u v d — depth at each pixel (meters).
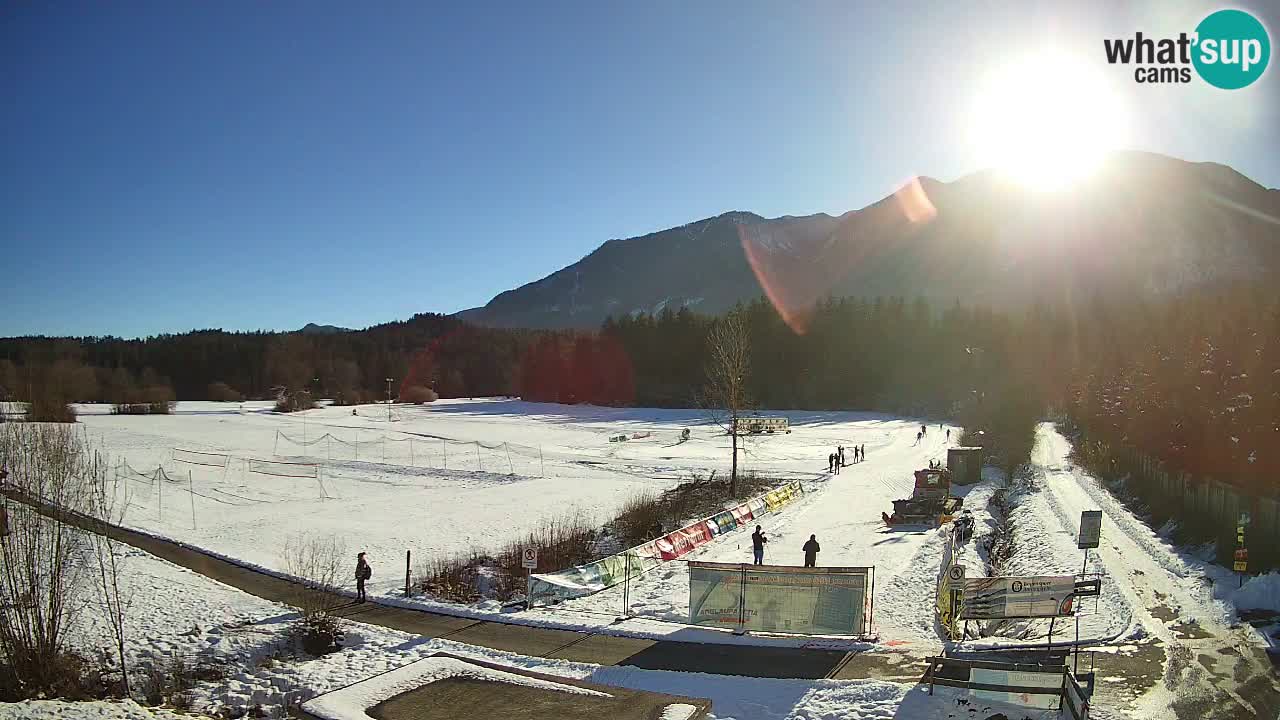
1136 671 15.23
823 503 41.44
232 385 175.00
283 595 22.80
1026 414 80.62
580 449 74.00
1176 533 28.80
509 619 20.12
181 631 19.27
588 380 155.50
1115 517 33.16
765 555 28.00
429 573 25.33
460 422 109.94
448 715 13.64
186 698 15.21
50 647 15.31
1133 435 44.62
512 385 185.62
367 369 186.88
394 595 22.75
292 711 14.29
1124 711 13.30
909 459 63.88
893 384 132.12
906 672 15.72
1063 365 109.69
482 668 15.95
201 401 166.12
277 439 76.00
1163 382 43.66
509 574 25.28
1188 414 34.97
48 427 19.70
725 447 74.88
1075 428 77.81
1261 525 23.64
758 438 83.88
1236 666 15.34
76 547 19.03
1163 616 18.77
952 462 48.72
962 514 34.97
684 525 34.00
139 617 20.30
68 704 13.66
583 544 29.80
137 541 30.19
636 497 43.91
